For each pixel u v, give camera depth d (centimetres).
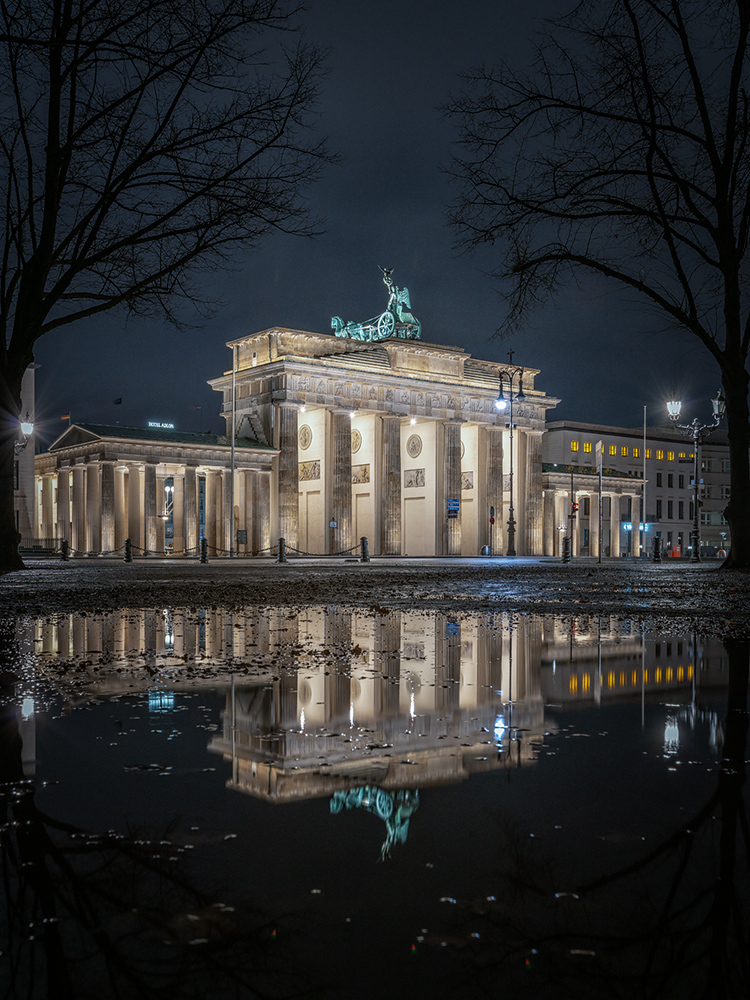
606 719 465
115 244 2019
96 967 177
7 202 2038
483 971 174
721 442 12875
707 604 1411
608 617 1171
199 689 580
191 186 1984
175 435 7475
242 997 164
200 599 1527
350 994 164
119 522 7756
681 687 580
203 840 256
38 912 205
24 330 2050
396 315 8900
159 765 359
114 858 241
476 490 8956
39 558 5269
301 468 8300
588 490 9806
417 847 248
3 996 164
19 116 1989
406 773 343
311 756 376
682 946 184
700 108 2097
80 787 323
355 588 1916
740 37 2025
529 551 9262
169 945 187
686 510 12325
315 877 225
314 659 741
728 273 2191
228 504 7381
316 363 7569
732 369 2262
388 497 8150
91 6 1734
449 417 8556
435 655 762
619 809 288
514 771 346
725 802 297
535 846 250
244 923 198
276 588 1898
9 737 423
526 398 9156
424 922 198
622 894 214
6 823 275
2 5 1752
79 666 702
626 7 1956
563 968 176
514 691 567
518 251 2133
